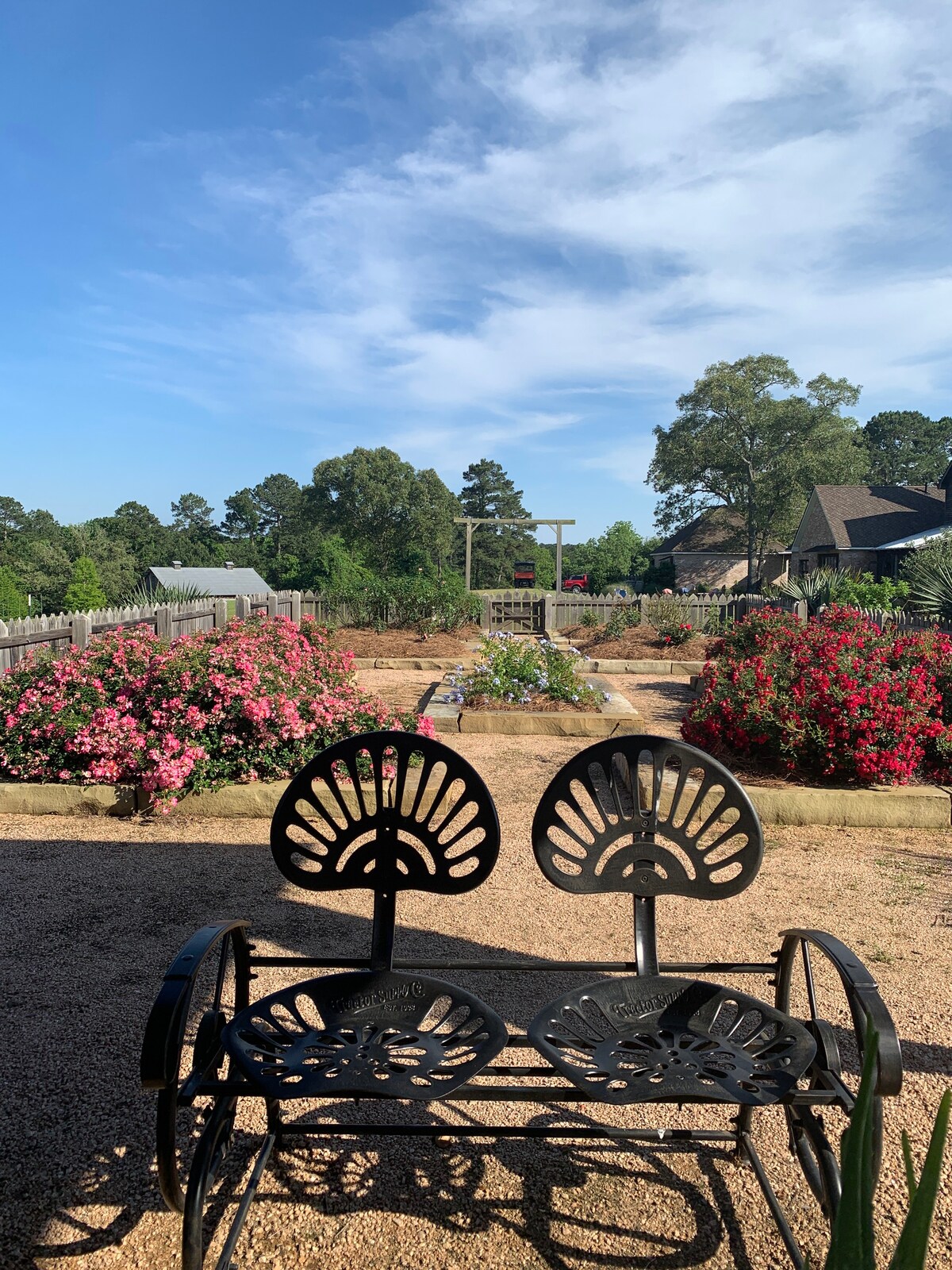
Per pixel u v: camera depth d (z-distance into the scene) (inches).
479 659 517.7
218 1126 71.0
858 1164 39.0
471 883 90.1
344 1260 76.4
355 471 2659.9
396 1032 77.6
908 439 3558.1
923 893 167.2
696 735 257.3
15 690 232.1
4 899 159.3
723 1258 77.0
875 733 222.4
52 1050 108.7
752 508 2138.3
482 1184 86.2
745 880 89.3
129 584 2295.8
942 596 545.6
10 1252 76.8
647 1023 80.5
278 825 92.0
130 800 210.5
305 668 265.7
